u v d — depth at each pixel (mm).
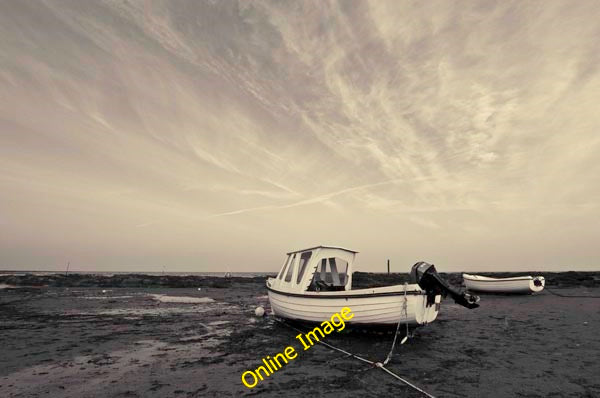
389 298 8812
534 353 8164
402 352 8352
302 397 5422
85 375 6562
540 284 24438
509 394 5531
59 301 20781
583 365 7121
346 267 11844
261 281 47312
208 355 8164
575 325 11961
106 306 18656
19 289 30031
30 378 6363
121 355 8125
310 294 10367
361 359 7711
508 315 14977
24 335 10375
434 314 9328
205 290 32531
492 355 8000
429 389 5766
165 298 23922
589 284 33531
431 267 8852
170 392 5664
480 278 26531
